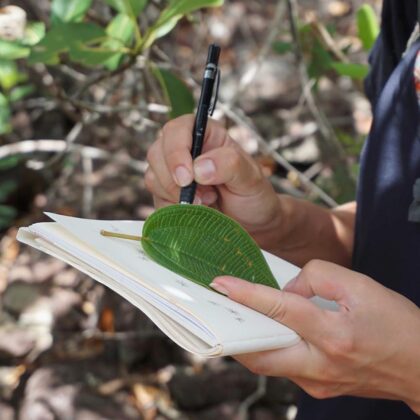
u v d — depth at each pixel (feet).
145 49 4.16
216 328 2.24
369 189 3.16
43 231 2.54
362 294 2.47
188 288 2.45
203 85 3.09
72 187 7.53
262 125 7.80
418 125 2.97
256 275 2.66
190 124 3.16
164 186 3.16
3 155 5.81
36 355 6.55
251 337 2.28
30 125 7.61
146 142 6.70
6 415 6.21
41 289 6.89
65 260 2.49
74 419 6.04
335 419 3.20
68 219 2.69
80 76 5.79
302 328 2.43
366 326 2.43
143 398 6.31
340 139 6.73
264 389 6.25
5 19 4.20
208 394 6.31
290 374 2.48
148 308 2.32
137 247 2.66
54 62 4.03
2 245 7.48
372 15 4.67
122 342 6.56
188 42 8.06
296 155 7.55
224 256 2.64
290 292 2.53
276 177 7.32
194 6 3.77
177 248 2.62
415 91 2.99
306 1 8.50
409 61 3.04
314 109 5.99
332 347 2.41
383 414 3.08
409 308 2.48
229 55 8.29
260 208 3.26
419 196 2.87
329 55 5.37
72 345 6.63
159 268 2.53
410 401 2.55
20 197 7.77
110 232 2.67
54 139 7.66
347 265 3.69
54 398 6.14
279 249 3.52
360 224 3.23
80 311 6.79
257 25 8.46
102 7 5.74
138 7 3.84
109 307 6.72
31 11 5.86
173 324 2.29
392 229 3.02
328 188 6.55
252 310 2.45
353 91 7.89
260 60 5.57
